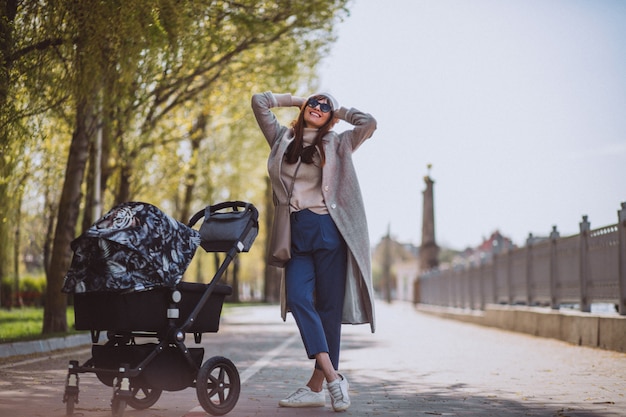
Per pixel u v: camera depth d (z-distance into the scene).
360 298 6.16
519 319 19.59
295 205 6.10
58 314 15.58
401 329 22.48
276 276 64.31
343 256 6.13
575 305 18.06
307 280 6.04
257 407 6.46
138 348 5.50
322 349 5.96
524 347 14.47
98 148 19.20
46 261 27.61
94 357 5.69
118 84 14.58
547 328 16.91
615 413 6.29
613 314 13.39
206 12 16.52
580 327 14.50
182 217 29.48
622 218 12.66
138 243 5.28
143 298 5.41
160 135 22.36
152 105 19.53
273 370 9.97
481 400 7.15
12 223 23.53
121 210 5.44
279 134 6.33
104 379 5.81
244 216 6.10
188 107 22.89
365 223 6.13
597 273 14.06
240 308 43.62
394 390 7.94
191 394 7.22
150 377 5.53
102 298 5.39
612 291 13.35
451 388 8.11
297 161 6.11
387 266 78.44
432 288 39.19
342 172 6.13
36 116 13.07
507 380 8.87
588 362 11.06
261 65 20.09
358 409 6.49
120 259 5.28
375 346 14.91
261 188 40.25
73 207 15.81
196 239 5.68
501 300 23.03
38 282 36.22
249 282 93.12
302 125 6.15
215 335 18.28
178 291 5.52
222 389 5.93
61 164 21.52
